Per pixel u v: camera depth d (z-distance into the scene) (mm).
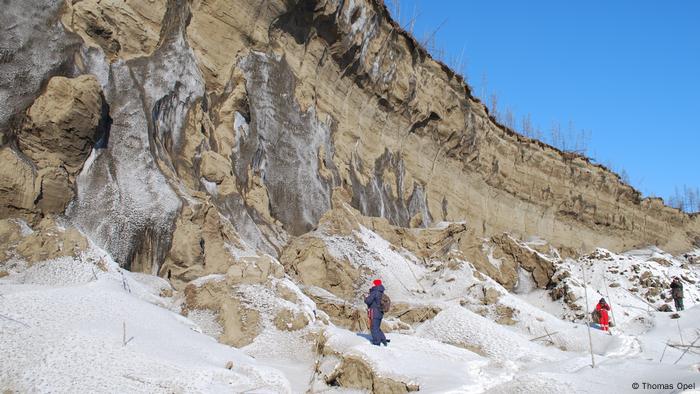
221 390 8977
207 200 18953
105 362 8750
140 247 16359
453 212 36938
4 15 16453
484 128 40906
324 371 11438
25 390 7930
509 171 43969
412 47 33438
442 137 36562
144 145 18062
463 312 16359
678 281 28828
